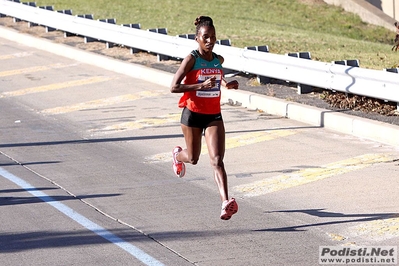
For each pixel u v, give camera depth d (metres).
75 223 20.89
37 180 25.92
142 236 19.62
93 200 23.22
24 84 47.09
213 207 22.17
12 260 18.00
